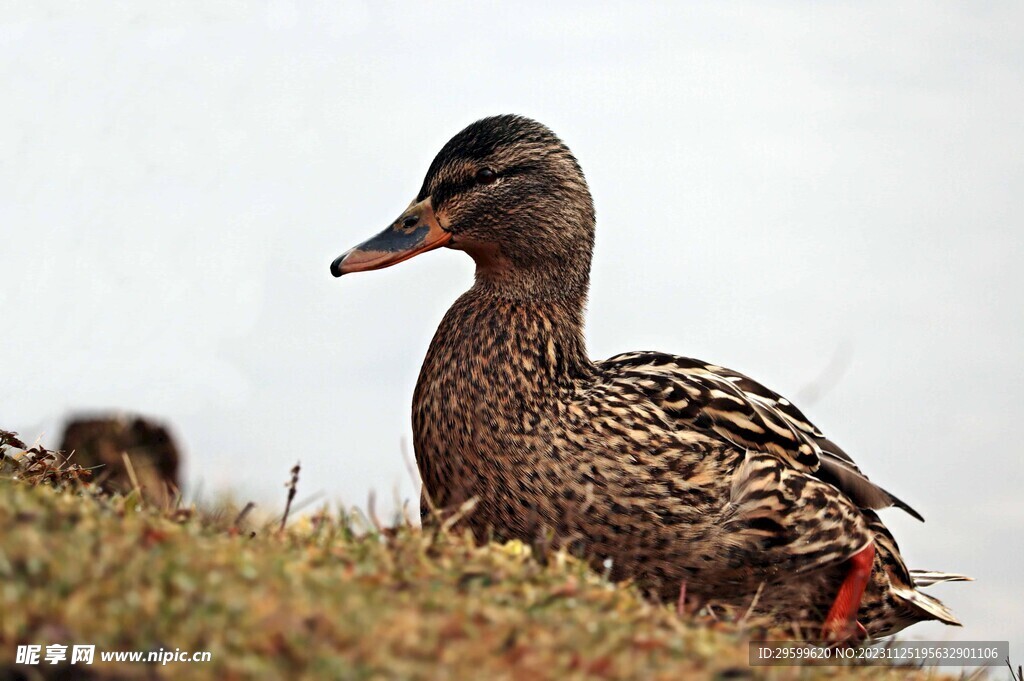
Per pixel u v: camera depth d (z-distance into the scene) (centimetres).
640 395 1167
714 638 826
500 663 689
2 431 1066
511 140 1256
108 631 655
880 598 1262
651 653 745
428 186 1287
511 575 843
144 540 769
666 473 1125
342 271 1265
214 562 745
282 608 695
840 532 1170
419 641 691
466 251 1280
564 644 726
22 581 671
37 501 818
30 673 634
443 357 1198
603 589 879
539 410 1146
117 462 1591
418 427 1203
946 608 1319
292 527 962
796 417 1289
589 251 1277
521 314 1214
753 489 1138
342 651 667
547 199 1245
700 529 1127
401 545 874
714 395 1195
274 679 639
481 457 1149
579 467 1124
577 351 1223
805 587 1191
